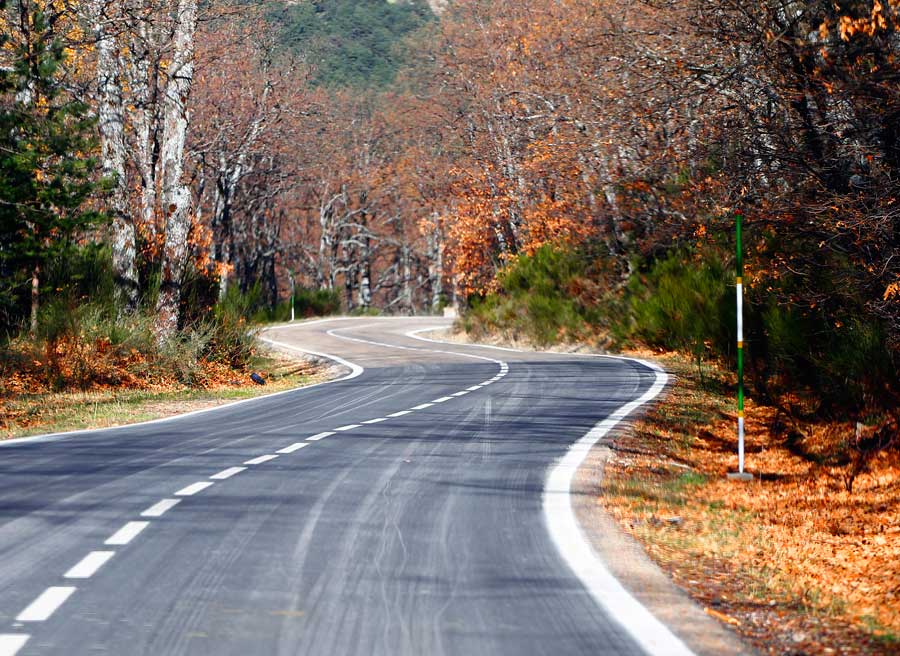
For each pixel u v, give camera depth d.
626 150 44.69
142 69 48.12
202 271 44.53
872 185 24.47
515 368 41.41
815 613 9.62
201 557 10.88
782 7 26.47
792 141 26.98
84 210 39.09
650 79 34.88
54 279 37.44
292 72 99.00
